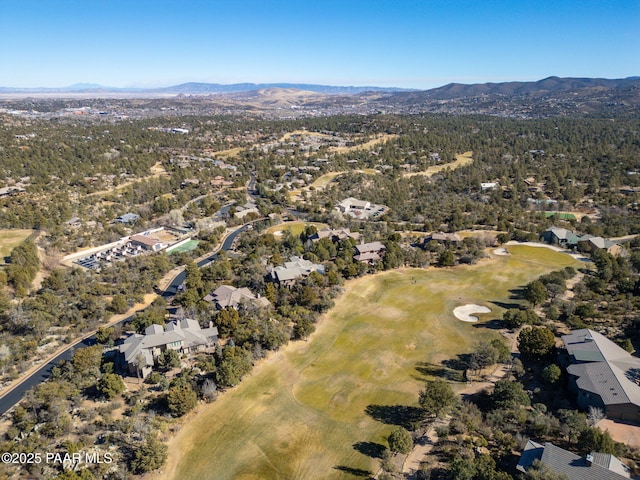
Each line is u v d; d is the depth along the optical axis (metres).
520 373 82.25
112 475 63.06
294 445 69.81
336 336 102.88
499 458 62.56
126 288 130.50
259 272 133.38
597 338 85.12
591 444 59.62
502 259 148.88
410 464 63.78
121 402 79.62
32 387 87.25
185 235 193.88
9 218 176.00
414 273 139.25
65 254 162.25
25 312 110.31
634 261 134.88
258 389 83.69
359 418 75.69
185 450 68.94
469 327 105.62
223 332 100.25
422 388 83.12
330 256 150.62
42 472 64.12
